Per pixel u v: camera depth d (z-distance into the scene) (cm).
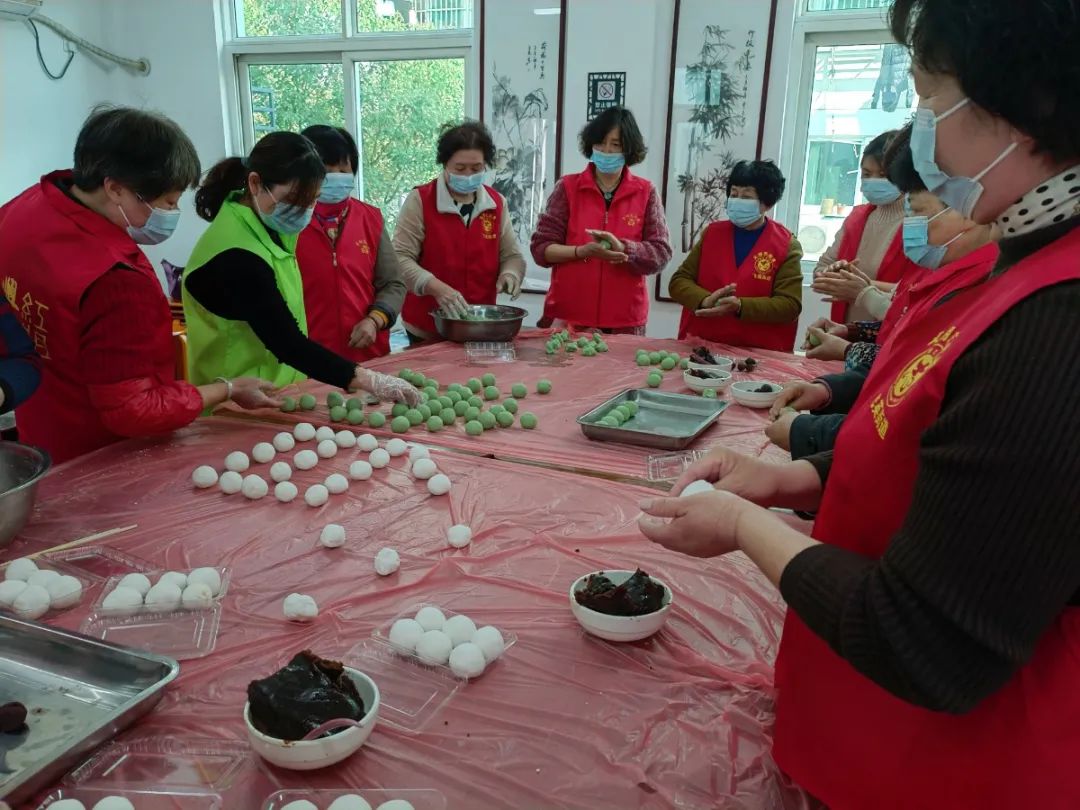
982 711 70
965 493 58
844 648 66
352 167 295
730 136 476
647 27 470
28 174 547
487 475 185
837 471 87
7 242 172
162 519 158
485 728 98
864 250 333
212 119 605
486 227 359
